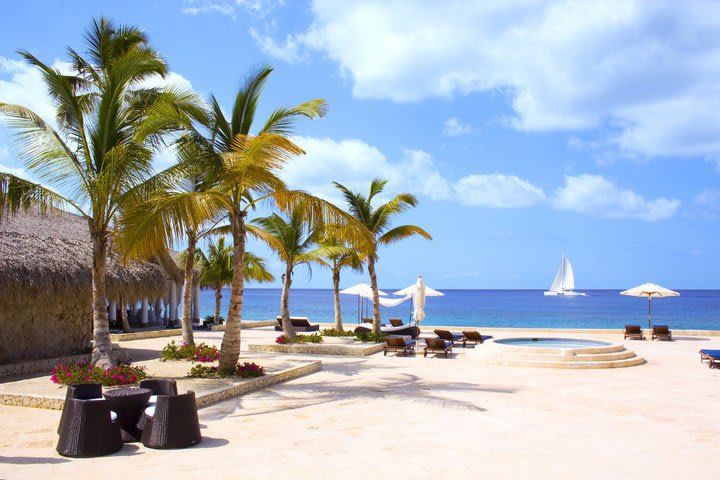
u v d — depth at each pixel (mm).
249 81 12984
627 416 9492
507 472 6543
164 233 10398
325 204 11938
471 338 21172
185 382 11430
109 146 11586
